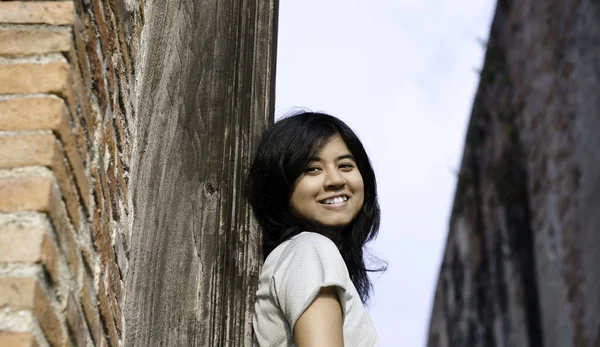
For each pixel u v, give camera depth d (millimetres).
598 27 8234
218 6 3133
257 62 3072
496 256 10344
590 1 8430
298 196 2770
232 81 3010
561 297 8773
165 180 2756
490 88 10812
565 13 8984
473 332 10953
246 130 2938
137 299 2557
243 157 2885
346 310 2451
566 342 8594
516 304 9742
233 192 2824
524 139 9953
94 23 2205
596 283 7926
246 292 2682
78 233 1957
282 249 2654
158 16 3010
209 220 2768
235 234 2762
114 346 2334
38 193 1747
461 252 11469
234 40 3086
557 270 8906
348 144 2877
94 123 2152
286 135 2812
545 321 9211
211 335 2607
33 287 1658
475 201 11047
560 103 9000
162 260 2646
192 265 2688
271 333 2541
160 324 2568
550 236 9148
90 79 2117
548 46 9359
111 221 2340
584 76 8461
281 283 2488
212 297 2658
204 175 2830
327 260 2467
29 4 1951
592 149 8188
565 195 8812
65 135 1875
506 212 10102
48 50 1904
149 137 2785
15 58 1895
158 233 2674
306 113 2883
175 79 2934
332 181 2762
